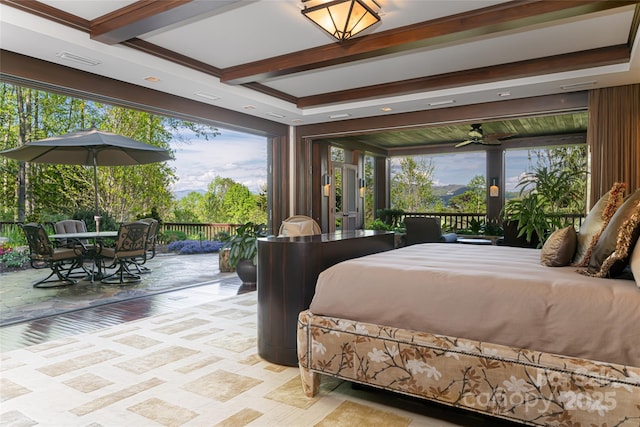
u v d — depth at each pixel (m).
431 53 4.11
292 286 2.67
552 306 1.68
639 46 3.42
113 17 3.19
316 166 7.86
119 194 6.46
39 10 3.06
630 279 1.83
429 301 1.95
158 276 6.18
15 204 5.00
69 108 5.87
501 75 4.46
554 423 1.64
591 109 4.68
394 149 10.59
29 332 3.50
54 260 4.99
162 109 4.80
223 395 2.29
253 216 9.64
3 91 5.02
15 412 2.09
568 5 2.85
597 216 2.18
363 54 3.78
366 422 2.01
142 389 2.36
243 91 5.06
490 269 2.11
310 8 2.86
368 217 11.55
